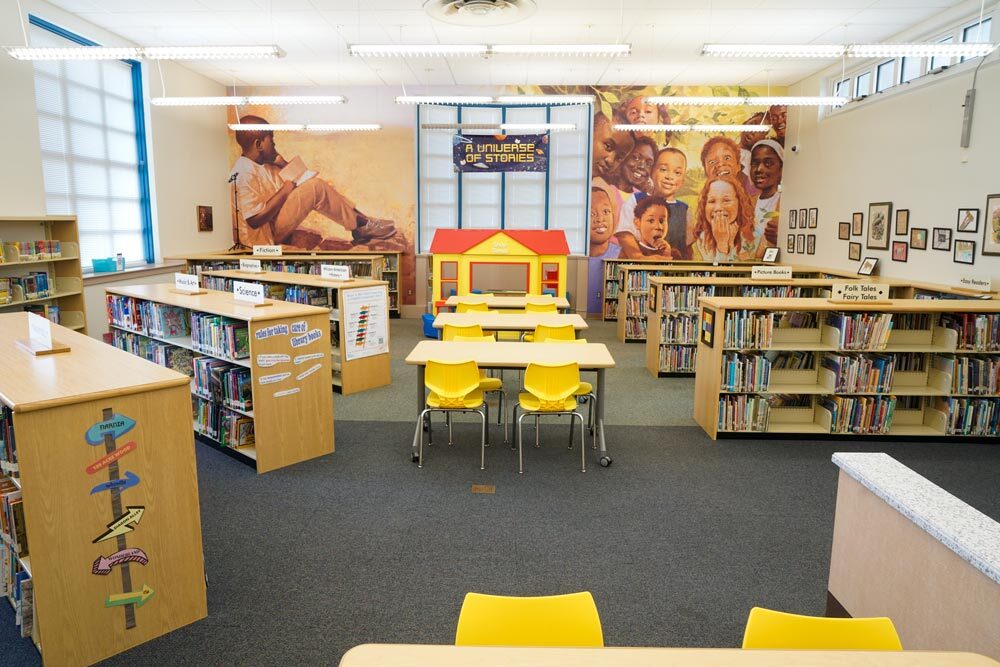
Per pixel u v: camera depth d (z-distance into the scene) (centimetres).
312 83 1206
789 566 343
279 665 261
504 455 505
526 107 1241
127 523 267
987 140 677
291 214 1255
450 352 501
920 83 792
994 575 159
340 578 326
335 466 478
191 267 1034
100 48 632
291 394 473
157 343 580
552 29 848
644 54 970
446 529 380
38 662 262
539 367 452
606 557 350
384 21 815
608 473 471
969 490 448
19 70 705
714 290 809
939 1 727
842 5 745
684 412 634
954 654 135
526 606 170
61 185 812
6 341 350
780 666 130
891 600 209
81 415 251
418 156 1255
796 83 1153
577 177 1252
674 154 1216
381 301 701
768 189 1216
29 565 261
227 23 824
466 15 785
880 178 883
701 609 303
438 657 132
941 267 752
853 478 230
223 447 507
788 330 565
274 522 388
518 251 1035
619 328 1055
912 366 559
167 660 264
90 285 812
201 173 1127
